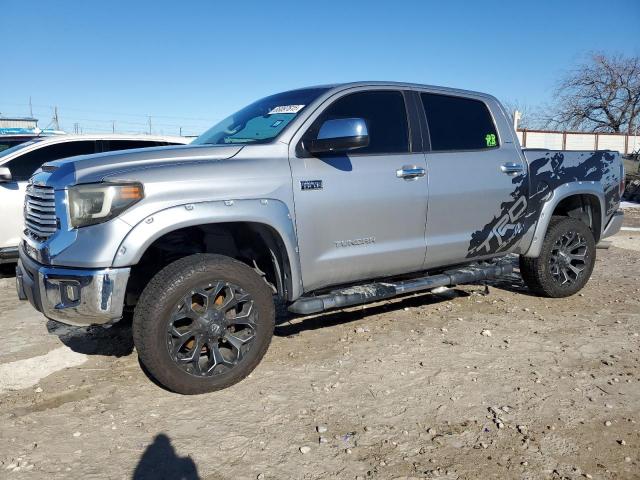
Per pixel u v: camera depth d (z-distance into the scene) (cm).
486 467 285
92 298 334
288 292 398
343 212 416
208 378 363
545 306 565
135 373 405
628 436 314
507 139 532
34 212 383
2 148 848
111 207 335
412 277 498
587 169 586
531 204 537
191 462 291
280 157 394
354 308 557
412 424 328
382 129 452
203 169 362
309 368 407
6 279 725
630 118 4219
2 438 316
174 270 350
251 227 390
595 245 602
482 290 628
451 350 441
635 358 425
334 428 323
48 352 450
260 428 324
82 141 761
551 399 357
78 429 325
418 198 455
